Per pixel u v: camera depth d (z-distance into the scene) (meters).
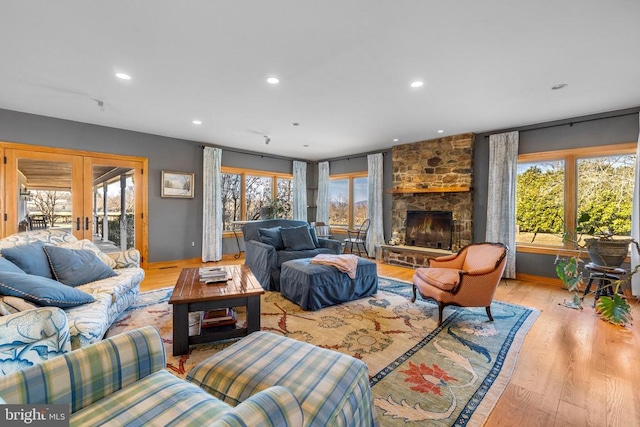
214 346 2.35
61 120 4.34
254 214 6.90
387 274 4.92
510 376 1.97
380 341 2.46
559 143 4.22
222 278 2.67
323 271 3.23
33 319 1.48
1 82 3.04
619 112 3.75
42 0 1.82
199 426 0.93
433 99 3.45
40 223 4.23
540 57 2.49
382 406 1.66
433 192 5.42
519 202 4.73
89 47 2.38
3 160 3.96
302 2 1.84
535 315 3.06
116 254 3.22
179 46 2.36
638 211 3.56
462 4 1.85
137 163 5.09
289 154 7.11
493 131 4.80
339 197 7.53
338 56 2.51
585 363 2.14
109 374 1.11
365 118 4.20
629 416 1.60
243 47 2.37
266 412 0.82
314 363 1.33
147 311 3.06
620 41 2.24
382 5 1.87
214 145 6.06
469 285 2.77
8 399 0.89
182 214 5.63
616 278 3.25
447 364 2.11
